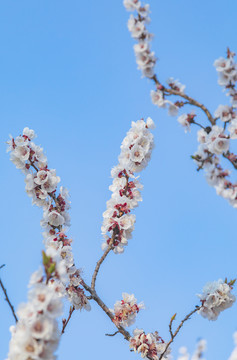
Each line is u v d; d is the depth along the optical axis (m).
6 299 0.98
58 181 1.19
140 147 1.16
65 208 1.20
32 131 1.20
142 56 1.04
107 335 1.14
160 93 1.04
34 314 0.89
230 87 1.03
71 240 1.16
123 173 1.19
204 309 1.12
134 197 1.19
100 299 1.15
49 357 0.89
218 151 1.03
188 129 1.04
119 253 1.17
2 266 0.99
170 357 1.14
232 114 1.04
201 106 1.04
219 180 1.04
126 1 1.04
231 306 1.12
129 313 1.14
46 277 0.90
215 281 1.12
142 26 1.03
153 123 1.17
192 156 1.04
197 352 1.15
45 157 1.20
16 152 1.18
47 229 1.18
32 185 1.18
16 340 0.90
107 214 1.17
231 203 1.03
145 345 1.12
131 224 1.16
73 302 1.13
